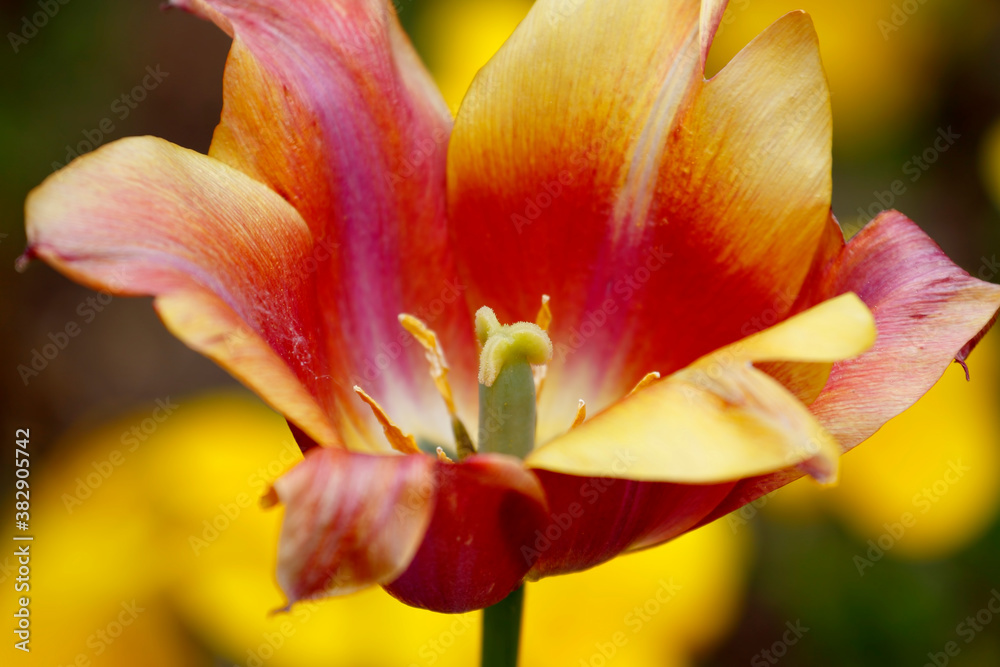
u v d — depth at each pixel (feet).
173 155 1.06
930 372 1.08
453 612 1.08
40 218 1.01
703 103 1.11
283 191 1.11
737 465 0.98
